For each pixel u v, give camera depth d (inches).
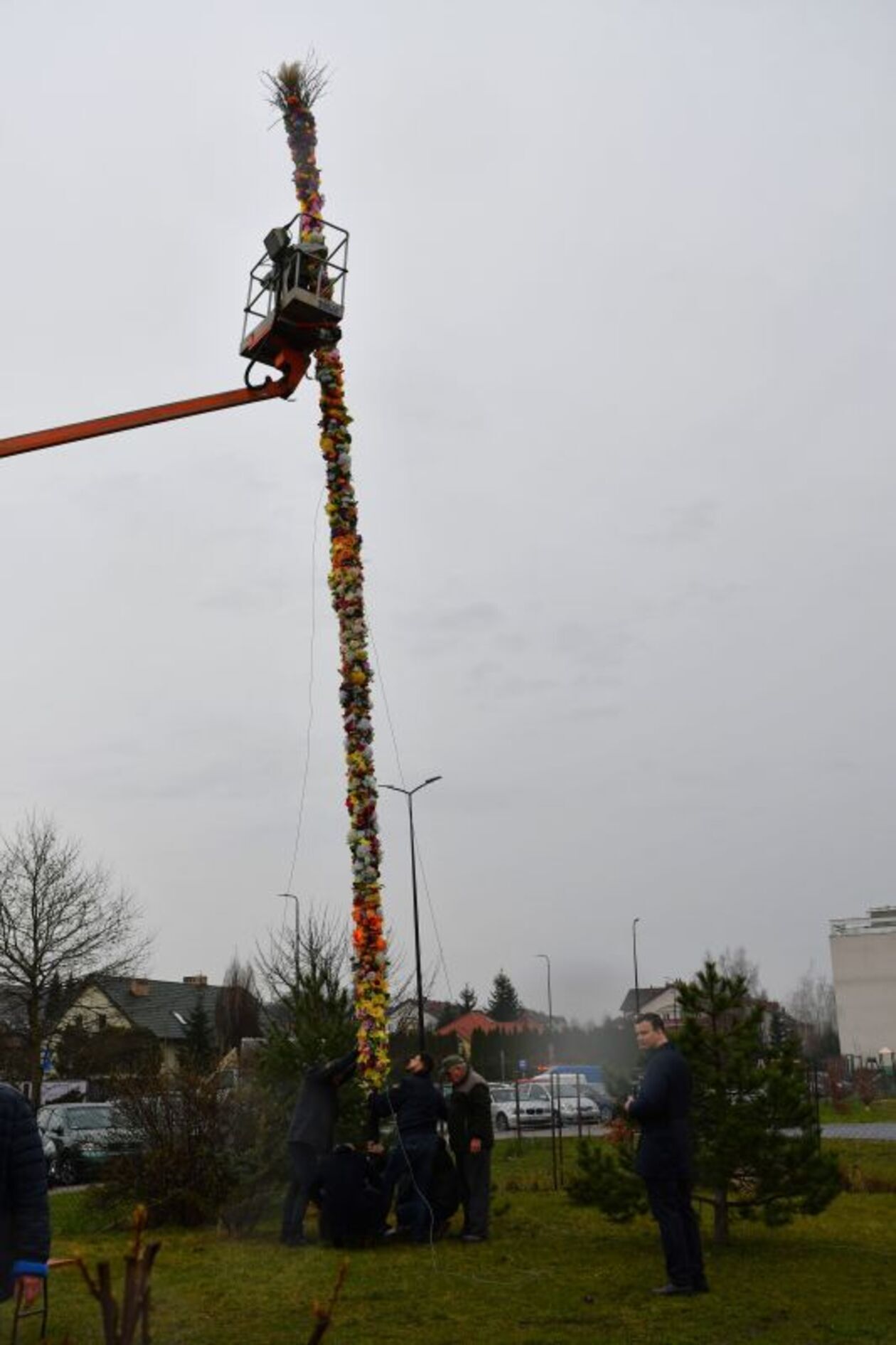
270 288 383.6
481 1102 397.1
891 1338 256.8
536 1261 352.8
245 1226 431.8
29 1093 1259.8
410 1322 280.2
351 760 430.0
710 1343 255.6
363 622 439.2
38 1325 276.2
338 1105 455.2
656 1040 320.2
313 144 454.6
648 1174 311.7
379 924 420.5
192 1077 479.5
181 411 367.6
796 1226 418.3
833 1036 3065.9
